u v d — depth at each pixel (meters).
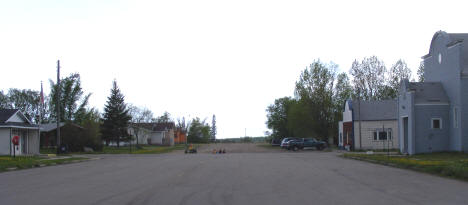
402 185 14.37
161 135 99.94
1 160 29.09
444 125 34.00
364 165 24.52
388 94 70.50
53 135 61.19
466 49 33.09
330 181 15.68
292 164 25.44
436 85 35.28
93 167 25.09
